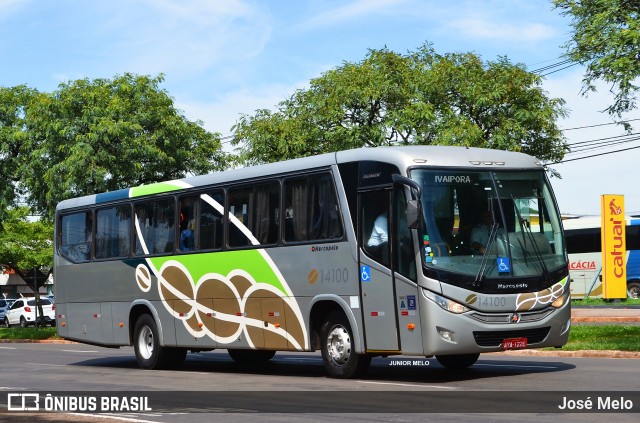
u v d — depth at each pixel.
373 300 15.23
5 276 91.62
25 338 38.78
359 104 37.84
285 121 38.84
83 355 26.33
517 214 15.20
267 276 17.23
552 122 40.62
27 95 40.22
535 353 21.02
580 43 21.95
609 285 41.81
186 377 17.77
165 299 19.81
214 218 18.67
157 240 20.22
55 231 23.62
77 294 22.61
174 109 36.31
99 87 35.25
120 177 34.75
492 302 14.60
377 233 15.23
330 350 16.11
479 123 40.31
